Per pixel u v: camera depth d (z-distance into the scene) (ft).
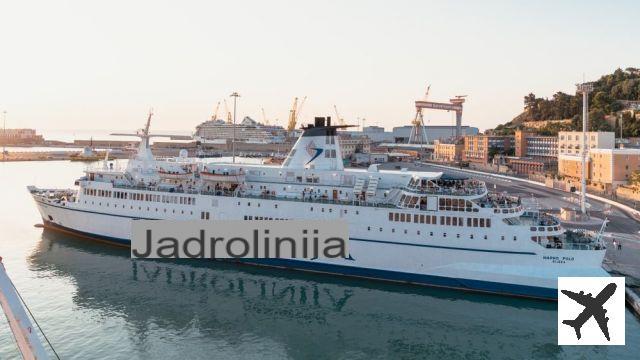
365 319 127.34
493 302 137.08
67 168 572.10
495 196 154.61
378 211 150.92
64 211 201.87
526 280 135.95
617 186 311.68
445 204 143.23
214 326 121.08
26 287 144.15
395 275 150.82
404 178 162.91
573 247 136.26
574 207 259.80
